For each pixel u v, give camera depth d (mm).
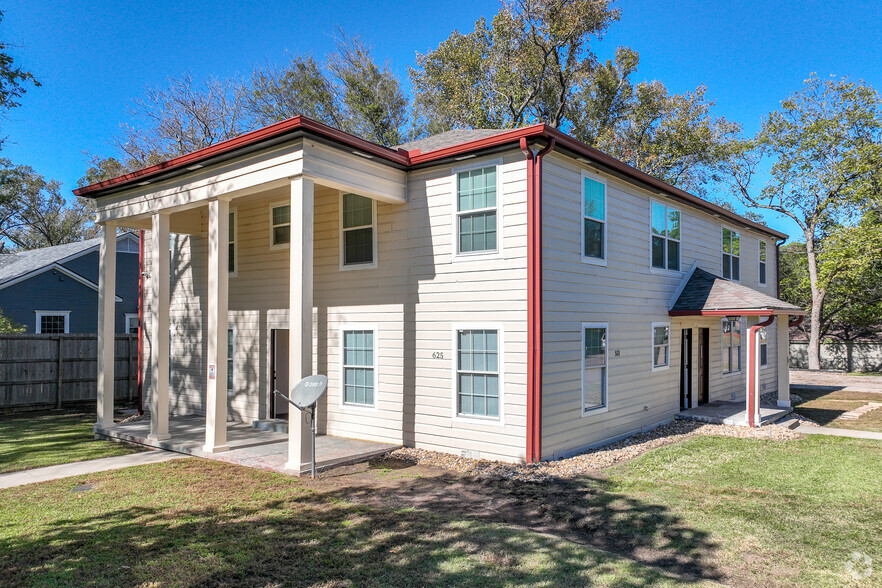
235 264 12555
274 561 4828
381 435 10172
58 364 14852
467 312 9211
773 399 16297
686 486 7367
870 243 24250
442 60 29578
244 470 8172
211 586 4344
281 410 12320
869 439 10719
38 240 41562
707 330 14555
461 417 9219
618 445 9969
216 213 9172
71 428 12078
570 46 27406
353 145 8602
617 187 10812
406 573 4609
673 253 13031
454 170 9469
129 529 5625
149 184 10422
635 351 11203
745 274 17438
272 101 29578
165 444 9727
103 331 11320
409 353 9883
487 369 9008
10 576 4523
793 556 5125
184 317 14008
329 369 10977
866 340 29141
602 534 5730
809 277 30188
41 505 6461
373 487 7344
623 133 30500
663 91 29594
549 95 28953
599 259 10117
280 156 8312
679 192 12570
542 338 8523
